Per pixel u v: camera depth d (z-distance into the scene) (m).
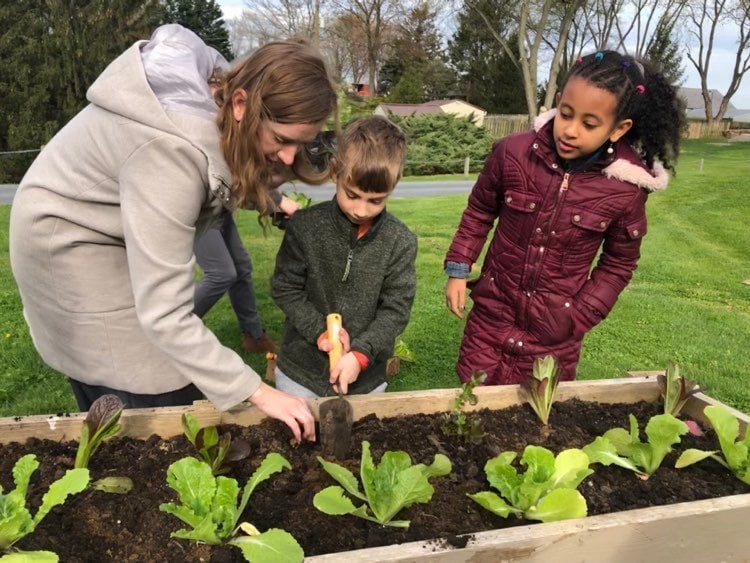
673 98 2.13
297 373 2.24
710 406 1.79
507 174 2.26
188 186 1.42
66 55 17.69
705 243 7.72
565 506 1.36
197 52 1.61
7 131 17.58
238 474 1.55
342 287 2.10
